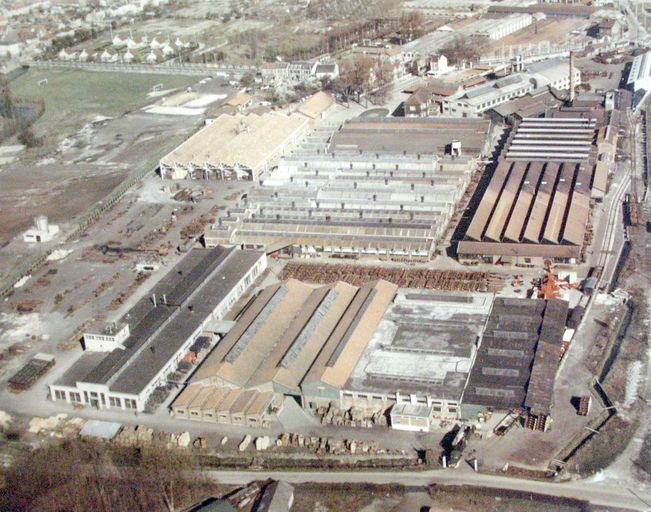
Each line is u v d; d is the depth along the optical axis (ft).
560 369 550.36
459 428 499.92
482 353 547.49
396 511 445.37
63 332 638.53
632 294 637.30
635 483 450.71
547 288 634.84
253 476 479.00
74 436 519.60
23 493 467.52
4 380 585.63
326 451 492.95
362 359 551.18
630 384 533.96
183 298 633.61
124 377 554.87
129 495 464.24
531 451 479.41
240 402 528.22
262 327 591.37
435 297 618.44
